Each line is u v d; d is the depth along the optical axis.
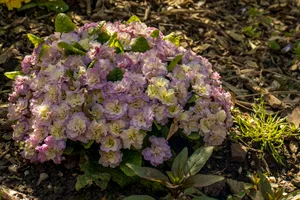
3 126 0.70
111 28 0.68
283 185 0.67
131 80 0.60
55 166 0.65
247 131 0.73
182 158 0.58
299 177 0.69
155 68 0.62
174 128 0.60
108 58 0.63
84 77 0.61
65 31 0.69
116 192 0.62
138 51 0.66
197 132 0.64
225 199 0.64
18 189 0.62
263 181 0.60
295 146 0.73
